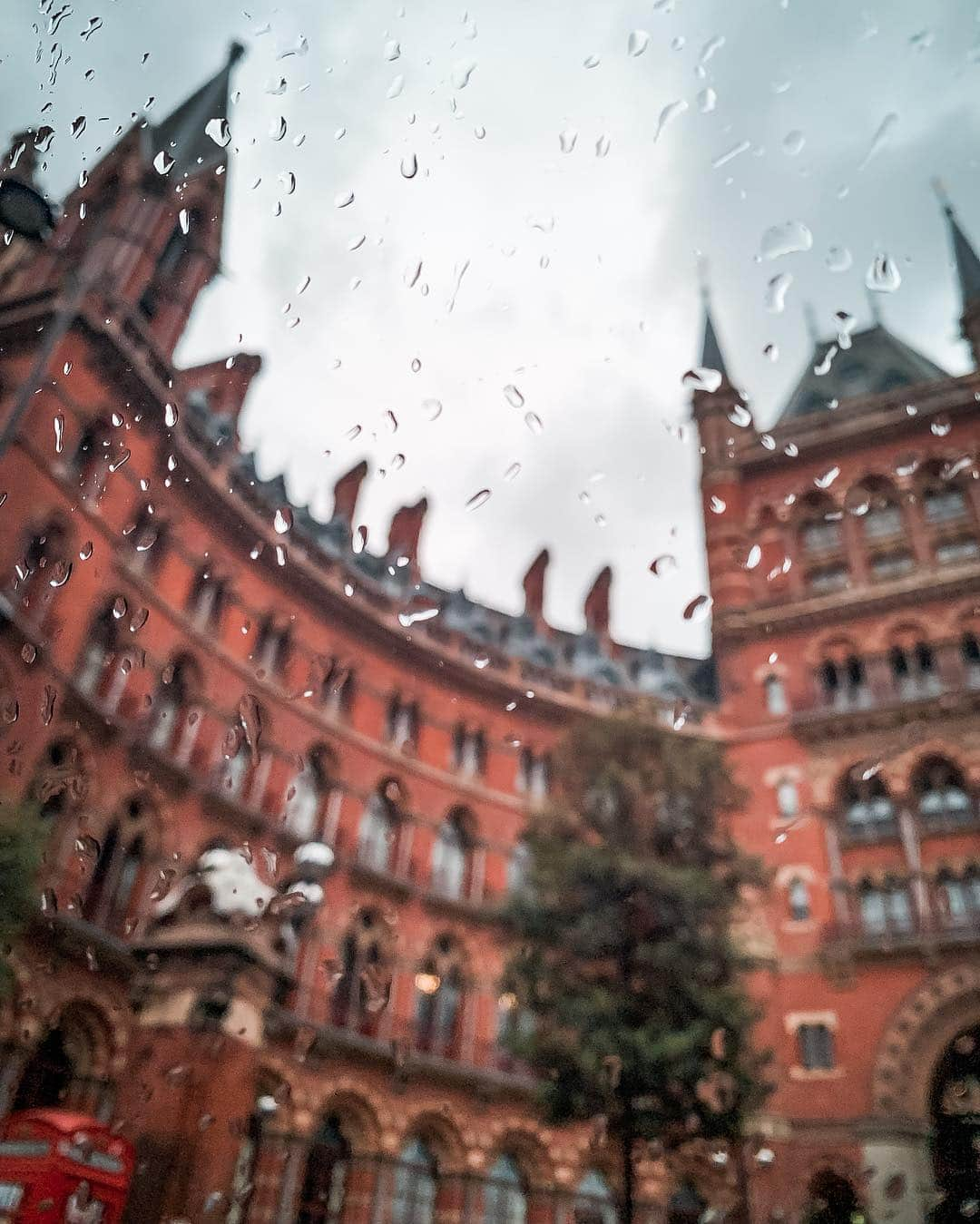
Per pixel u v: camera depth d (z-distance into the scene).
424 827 26.42
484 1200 22.42
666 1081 15.08
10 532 17.89
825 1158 22.86
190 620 22.67
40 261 22.91
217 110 29.34
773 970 25.80
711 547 34.81
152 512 20.98
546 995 16.89
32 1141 9.93
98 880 18.86
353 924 23.83
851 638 30.62
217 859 14.16
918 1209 21.33
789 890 26.95
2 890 12.51
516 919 17.62
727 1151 18.58
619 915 16.78
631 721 20.03
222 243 27.06
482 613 34.91
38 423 19.08
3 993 12.94
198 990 12.41
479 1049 24.17
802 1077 24.17
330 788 25.03
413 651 28.48
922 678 29.11
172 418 16.16
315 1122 20.83
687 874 16.80
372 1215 20.91
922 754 27.22
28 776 17.08
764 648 32.03
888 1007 24.22
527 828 19.31
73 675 18.91
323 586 26.42
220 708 22.89
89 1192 9.98
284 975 13.57
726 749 30.28
